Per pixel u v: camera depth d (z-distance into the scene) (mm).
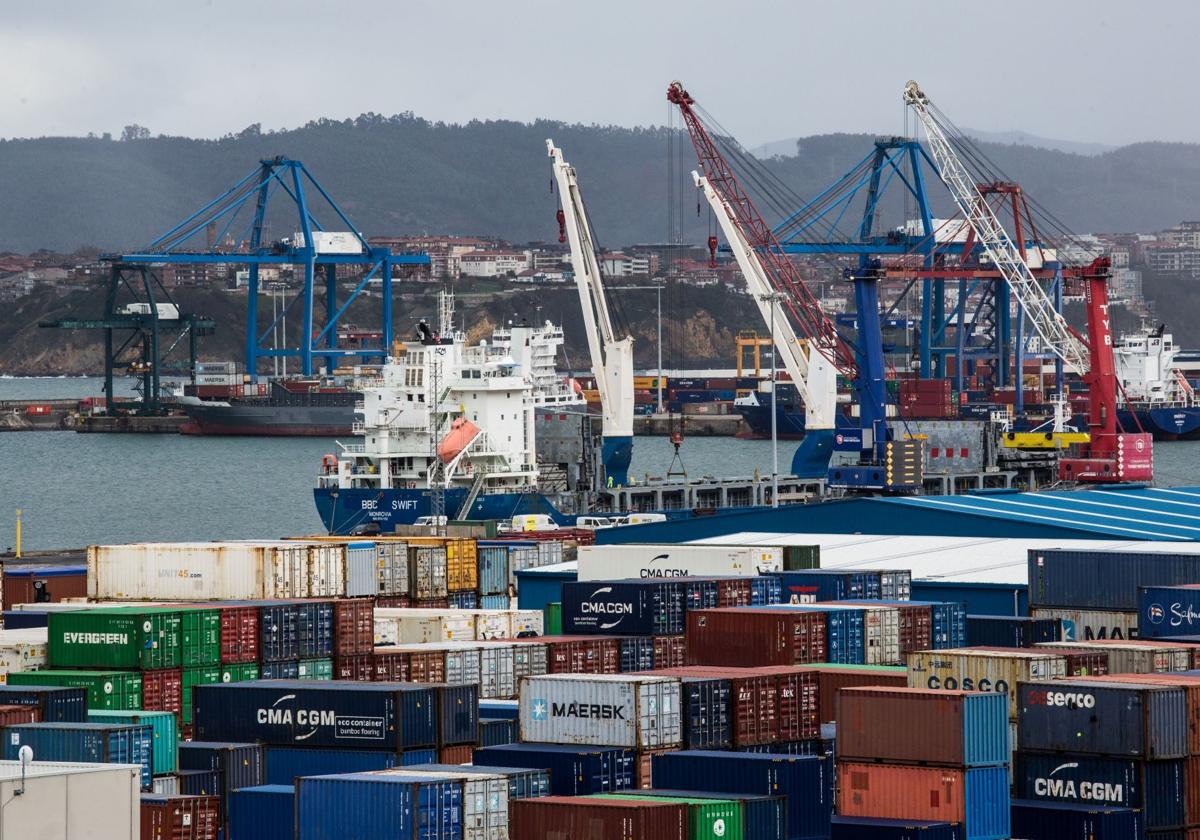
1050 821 190000
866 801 189750
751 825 179000
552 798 182000
